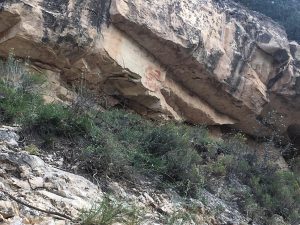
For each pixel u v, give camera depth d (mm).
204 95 11305
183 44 9852
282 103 12531
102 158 6066
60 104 7781
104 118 7723
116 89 9805
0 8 7891
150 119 10398
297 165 12930
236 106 11758
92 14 8820
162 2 9781
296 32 15125
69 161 5879
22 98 6754
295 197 9375
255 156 10164
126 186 6066
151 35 9477
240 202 7824
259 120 12734
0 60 8117
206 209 6676
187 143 8102
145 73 9773
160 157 7203
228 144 10414
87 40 8695
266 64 11953
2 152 5078
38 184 4762
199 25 10398
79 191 5047
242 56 11445
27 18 8133
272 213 8117
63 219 4199
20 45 8289
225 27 11352
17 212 4008
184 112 11297
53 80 8742
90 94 8133
